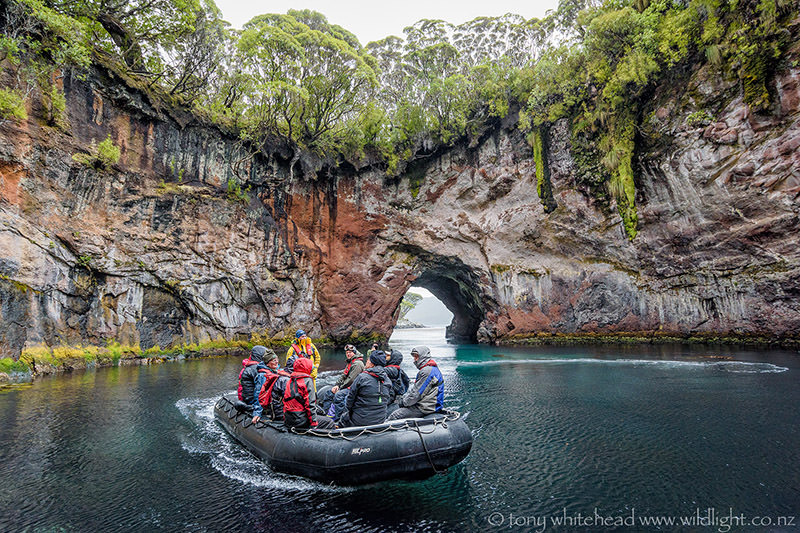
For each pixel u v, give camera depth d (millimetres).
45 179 16406
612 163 24812
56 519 4797
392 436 5902
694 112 21562
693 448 7125
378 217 30203
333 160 28953
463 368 17391
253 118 24641
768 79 18953
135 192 20078
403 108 29172
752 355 17734
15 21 15219
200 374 15367
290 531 4559
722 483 5750
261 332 24750
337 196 29422
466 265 30156
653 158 23312
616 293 25641
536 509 5094
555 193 27578
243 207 24641
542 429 8438
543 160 27891
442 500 5359
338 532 4531
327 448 5738
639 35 22734
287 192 27547
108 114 19531
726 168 20453
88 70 18641
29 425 8461
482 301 30766
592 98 26188
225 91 24438
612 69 24859
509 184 29047
